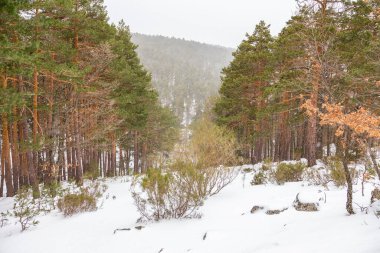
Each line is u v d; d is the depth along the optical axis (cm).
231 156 1155
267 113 2150
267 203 809
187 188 838
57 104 1791
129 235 734
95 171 2195
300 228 590
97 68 1931
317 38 893
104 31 2056
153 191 818
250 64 2561
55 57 1841
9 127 2122
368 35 1560
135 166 3462
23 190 1559
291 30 1839
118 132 2772
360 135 571
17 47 985
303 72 1708
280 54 1916
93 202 1088
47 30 1445
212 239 629
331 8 1531
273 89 1823
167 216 822
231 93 2733
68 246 764
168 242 666
